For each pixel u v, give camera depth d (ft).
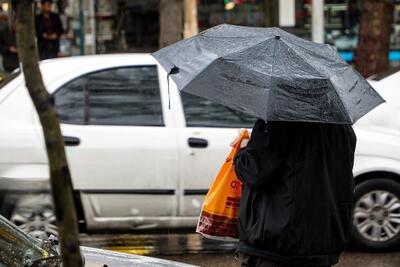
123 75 30.50
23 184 28.84
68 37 68.44
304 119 16.22
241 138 18.45
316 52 17.94
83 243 32.48
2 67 62.34
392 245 31.60
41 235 29.07
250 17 68.80
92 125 29.71
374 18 53.98
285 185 16.70
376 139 31.55
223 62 17.19
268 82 16.57
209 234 18.33
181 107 30.35
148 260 17.78
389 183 31.40
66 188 9.97
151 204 29.94
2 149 28.89
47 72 30.17
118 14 69.62
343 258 30.91
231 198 18.15
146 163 29.68
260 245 16.98
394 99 35.45
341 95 16.76
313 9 51.16
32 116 29.43
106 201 29.63
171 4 47.93
